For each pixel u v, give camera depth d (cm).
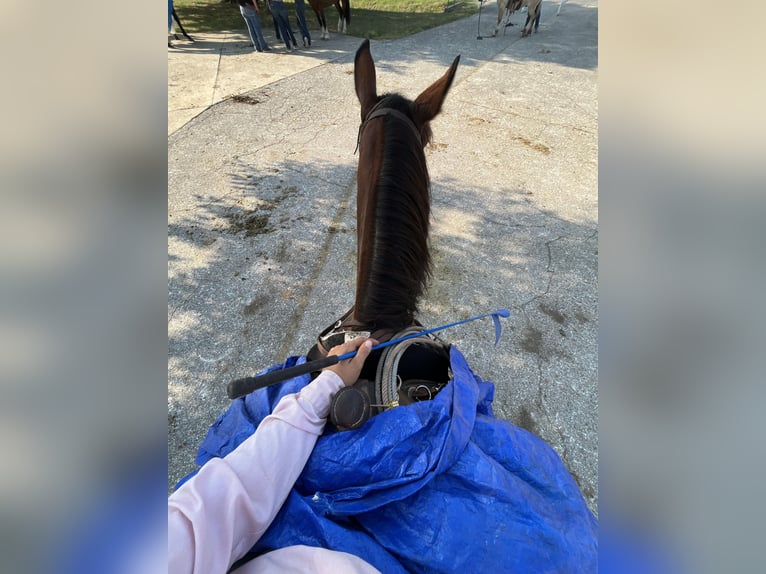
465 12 1136
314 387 97
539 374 252
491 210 386
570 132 525
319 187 409
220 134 502
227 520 73
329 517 84
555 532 89
